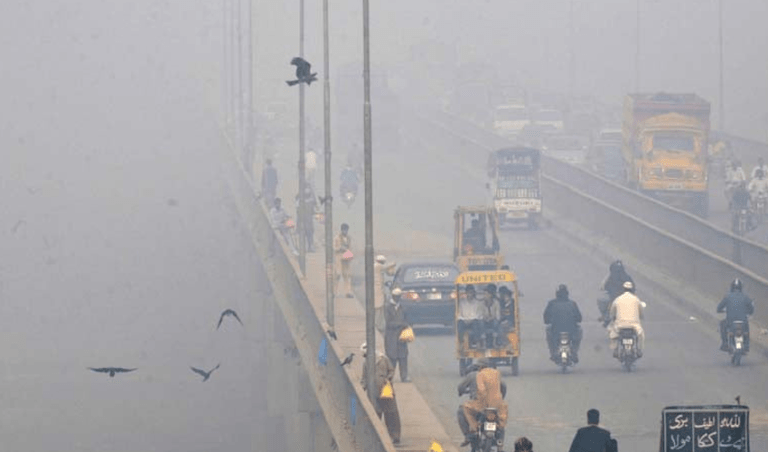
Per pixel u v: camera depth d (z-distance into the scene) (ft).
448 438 224.74
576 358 287.69
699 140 555.28
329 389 242.99
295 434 334.65
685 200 552.00
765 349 300.81
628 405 256.11
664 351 308.19
